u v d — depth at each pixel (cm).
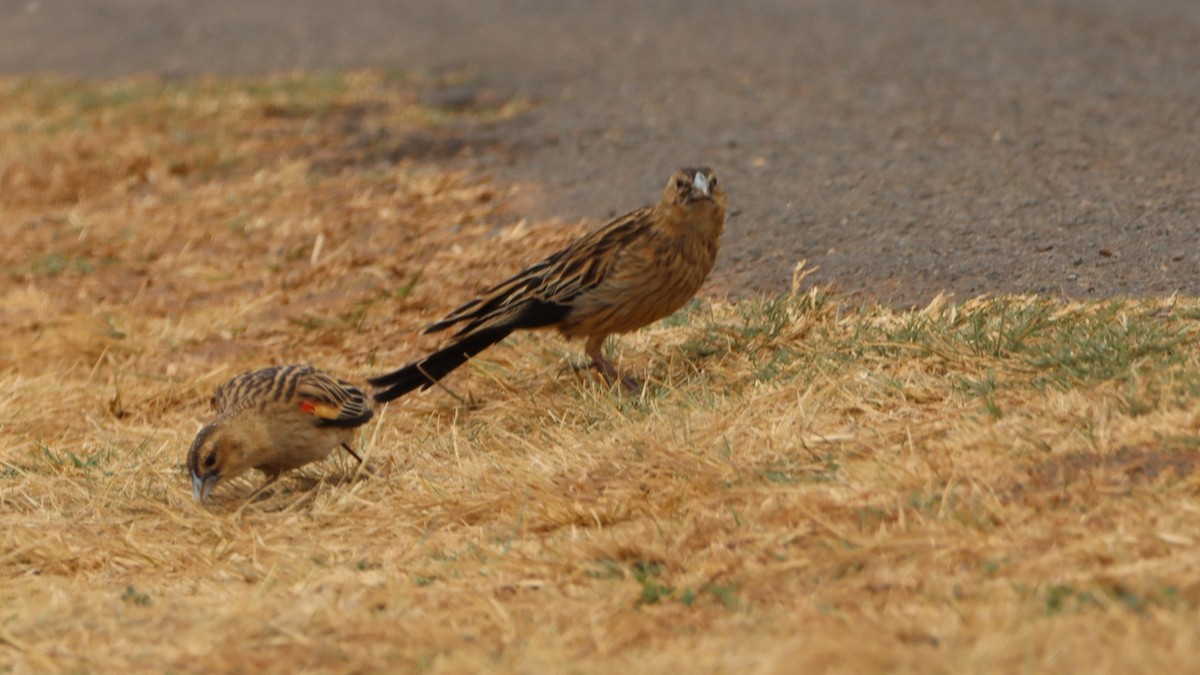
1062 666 613
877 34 2564
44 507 1037
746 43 2586
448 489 974
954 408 934
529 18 3041
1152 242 1276
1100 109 1855
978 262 1296
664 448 946
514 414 1127
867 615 684
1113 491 773
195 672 709
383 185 1856
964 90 2058
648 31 2788
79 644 758
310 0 3500
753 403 1010
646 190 1700
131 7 3550
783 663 636
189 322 1500
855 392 994
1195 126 1711
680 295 1148
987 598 688
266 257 1669
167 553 935
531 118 2136
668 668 654
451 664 687
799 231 1466
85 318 1502
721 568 764
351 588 820
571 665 672
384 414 1178
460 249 1590
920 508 790
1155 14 2525
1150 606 657
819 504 813
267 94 2375
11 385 1348
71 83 2658
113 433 1239
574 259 1138
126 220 1830
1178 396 859
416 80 2459
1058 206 1434
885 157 1722
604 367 1166
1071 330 1022
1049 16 2586
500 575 811
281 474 1070
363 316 1453
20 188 1970
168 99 2388
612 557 805
